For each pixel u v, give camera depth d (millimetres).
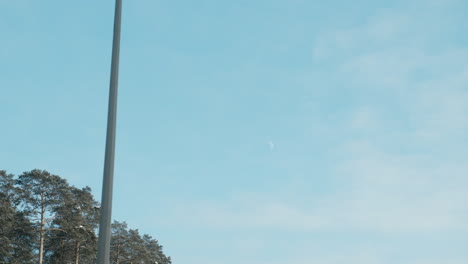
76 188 66625
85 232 62719
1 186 61094
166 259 114250
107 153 10820
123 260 84625
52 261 64562
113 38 11523
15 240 60312
